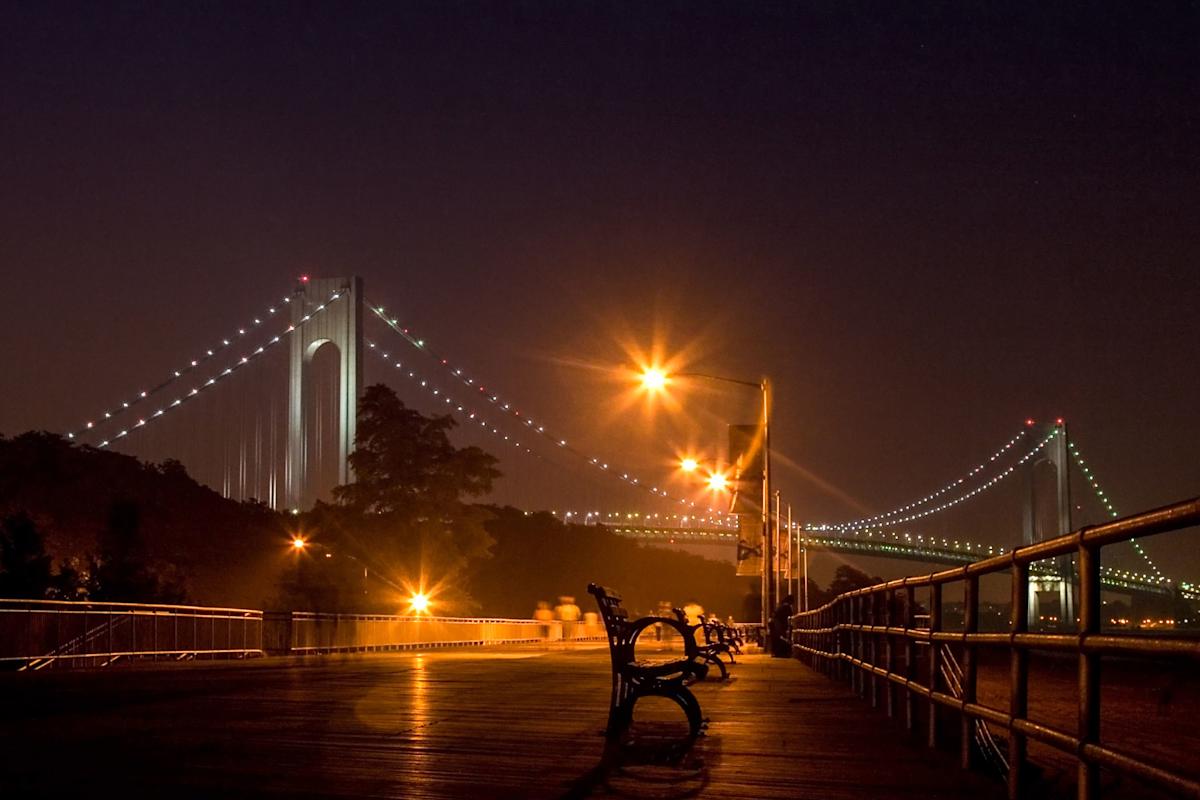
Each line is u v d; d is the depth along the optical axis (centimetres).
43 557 1844
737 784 507
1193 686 289
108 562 2139
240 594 2980
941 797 475
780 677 1331
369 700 898
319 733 662
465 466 3884
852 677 1053
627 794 479
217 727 691
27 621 1361
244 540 3366
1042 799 463
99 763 538
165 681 1138
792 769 551
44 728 682
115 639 1536
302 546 3444
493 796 463
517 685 1091
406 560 3750
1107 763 312
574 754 586
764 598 2719
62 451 2973
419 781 496
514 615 5812
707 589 8462
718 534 7519
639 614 6619
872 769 551
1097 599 338
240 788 472
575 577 6400
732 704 923
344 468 5269
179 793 459
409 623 2614
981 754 564
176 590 2322
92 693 966
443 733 669
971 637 508
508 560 6141
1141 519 291
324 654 2125
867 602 944
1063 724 640
